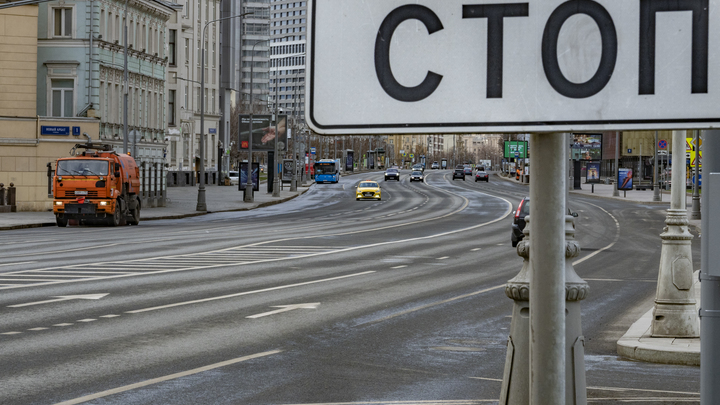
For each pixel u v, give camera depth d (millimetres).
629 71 3420
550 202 3926
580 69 3461
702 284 5398
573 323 6738
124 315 16703
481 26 3525
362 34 3605
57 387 10648
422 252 33125
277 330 15312
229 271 25219
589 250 36000
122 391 10508
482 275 25219
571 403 6621
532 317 3996
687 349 13141
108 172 47219
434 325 16234
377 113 3611
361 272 25641
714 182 4980
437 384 11234
